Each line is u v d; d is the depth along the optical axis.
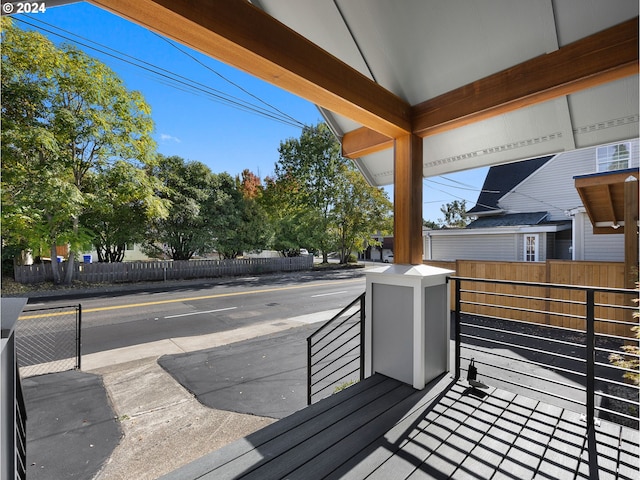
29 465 2.34
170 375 3.90
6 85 8.03
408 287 2.61
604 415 2.90
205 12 1.63
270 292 9.91
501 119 2.84
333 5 2.55
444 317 2.83
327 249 18.61
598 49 2.06
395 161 3.01
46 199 8.40
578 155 11.34
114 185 10.13
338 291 10.14
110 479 2.23
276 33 1.92
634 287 4.93
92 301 8.30
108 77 9.28
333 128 3.53
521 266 6.29
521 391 3.36
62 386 3.52
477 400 2.39
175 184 13.32
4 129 7.89
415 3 2.30
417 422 2.13
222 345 5.03
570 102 2.54
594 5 1.96
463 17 2.26
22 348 4.83
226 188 15.48
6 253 10.05
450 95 2.67
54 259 10.09
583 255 9.06
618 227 6.95
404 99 2.88
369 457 1.82
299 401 3.31
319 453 1.86
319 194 17.48
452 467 1.74
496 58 2.38
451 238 12.56
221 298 8.84
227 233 14.55
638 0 1.89
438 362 2.78
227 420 2.96
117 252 13.30
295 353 4.69
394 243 2.97
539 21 2.11
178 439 2.67
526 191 12.67
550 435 2.01
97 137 9.38
